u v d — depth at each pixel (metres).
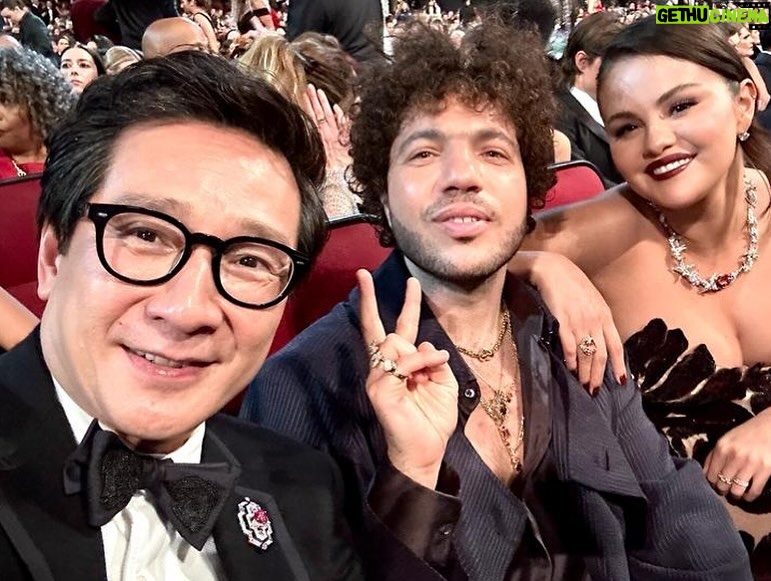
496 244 1.03
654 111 1.28
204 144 0.67
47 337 0.67
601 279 1.45
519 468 1.09
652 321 1.41
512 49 1.07
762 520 1.36
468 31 1.09
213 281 0.65
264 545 0.75
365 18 3.34
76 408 0.68
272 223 0.67
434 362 0.89
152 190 0.64
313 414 1.00
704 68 1.26
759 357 1.43
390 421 0.88
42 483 0.65
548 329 1.15
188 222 0.64
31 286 1.38
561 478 1.08
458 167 1.00
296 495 0.81
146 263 0.64
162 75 0.68
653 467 1.18
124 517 0.69
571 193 1.79
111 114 0.67
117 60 2.87
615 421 1.19
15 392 0.68
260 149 0.69
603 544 1.08
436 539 0.89
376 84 1.09
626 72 1.29
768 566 1.37
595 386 1.17
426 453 0.89
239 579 0.72
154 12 4.07
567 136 2.52
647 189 1.33
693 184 1.29
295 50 1.90
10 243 1.37
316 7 3.31
